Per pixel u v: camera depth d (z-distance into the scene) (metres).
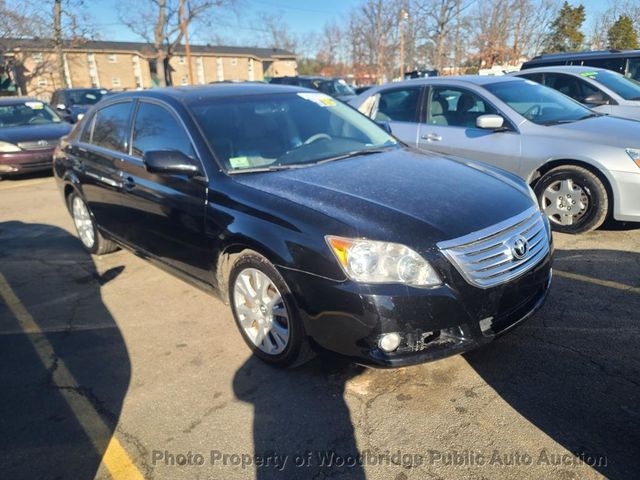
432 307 2.40
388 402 2.66
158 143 3.70
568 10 37.56
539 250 2.84
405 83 6.30
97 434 2.56
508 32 35.97
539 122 5.10
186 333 3.51
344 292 2.42
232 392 2.82
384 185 2.88
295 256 2.58
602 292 3.71
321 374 2.94
